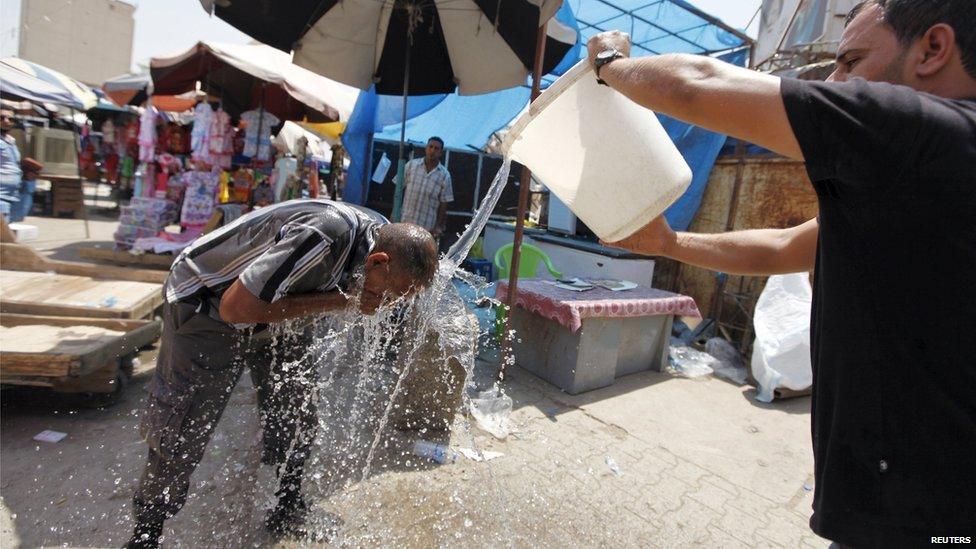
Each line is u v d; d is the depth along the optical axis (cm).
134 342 323
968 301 77
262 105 645
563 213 697
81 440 269
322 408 306
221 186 622
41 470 241
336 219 164
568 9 458
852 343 90
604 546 231
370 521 229
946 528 84
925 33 90
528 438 320
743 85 85
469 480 267
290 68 667
